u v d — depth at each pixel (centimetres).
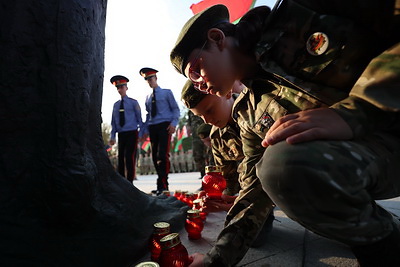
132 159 531
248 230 110
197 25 106
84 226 122
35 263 102
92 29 130
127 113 534
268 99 112
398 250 76
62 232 114
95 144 145
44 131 108
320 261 127
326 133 62
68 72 113
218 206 177
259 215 112
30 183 105
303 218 66
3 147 100
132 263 137
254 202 115
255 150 130
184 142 1914
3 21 99
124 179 173
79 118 116
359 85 67
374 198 76
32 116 105
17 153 103
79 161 115
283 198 66
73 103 114
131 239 140
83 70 120
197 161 661
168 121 480
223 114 173
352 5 77
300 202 63
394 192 76
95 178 126
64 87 111
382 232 69
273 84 111
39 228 106
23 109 103
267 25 95
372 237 67
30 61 104
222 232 112
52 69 108
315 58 87
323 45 84
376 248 76
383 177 68
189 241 168
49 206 107
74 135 114
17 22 101
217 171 188
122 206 149
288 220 214
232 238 109
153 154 507
